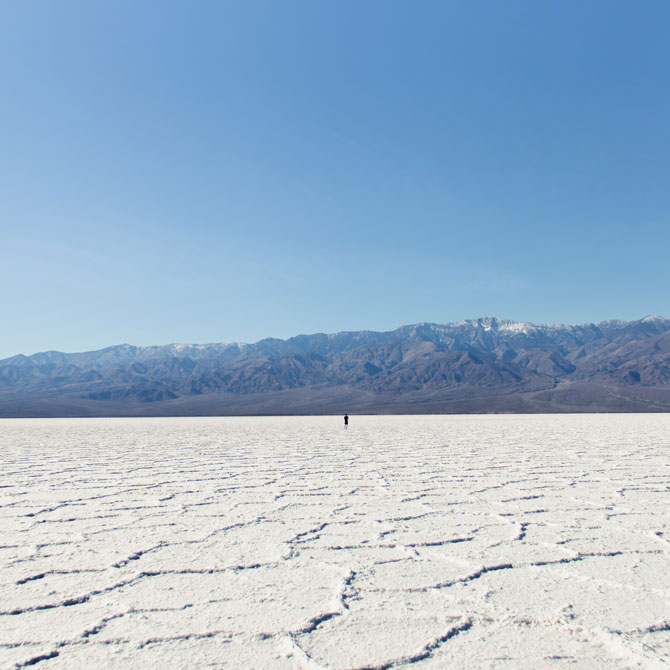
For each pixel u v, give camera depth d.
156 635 3.24
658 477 9.53
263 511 6.79
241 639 3.18
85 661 2.92
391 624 3.38
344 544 5.23
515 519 6.25
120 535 5.62
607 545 5.14
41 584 4.14
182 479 9.75
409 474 10.16
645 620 3.42
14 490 8.59
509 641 3.15
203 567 4.54
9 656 2.98
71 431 31.30
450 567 4.50
